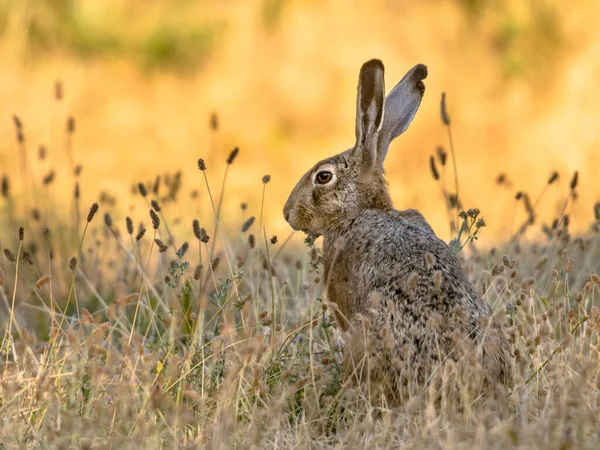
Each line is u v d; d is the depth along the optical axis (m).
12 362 12.16
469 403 10.05
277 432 10.03
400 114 13.67
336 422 10.81
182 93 34.25
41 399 10.92
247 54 35.34
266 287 14.30
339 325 12.06
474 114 30.77
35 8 36.59
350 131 31.67
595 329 11.55
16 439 10.26
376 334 10.72
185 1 38.12
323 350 12.48
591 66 30.91
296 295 14.48
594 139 27.55
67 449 9.87
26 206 19.28
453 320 10.62
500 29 34.81
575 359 11.05
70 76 34.38
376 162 13.11
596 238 16.27
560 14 33.56
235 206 23.81
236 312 13.95
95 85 34.34
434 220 22.55
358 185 12.86
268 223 21.25
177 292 12.70
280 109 32.59
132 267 16.17
